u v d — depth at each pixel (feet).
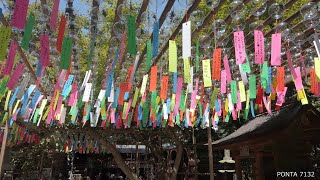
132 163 59.98
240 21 10.79
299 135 18.75
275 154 19.69
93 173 76.43
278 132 19.22
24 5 7.14
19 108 24.75
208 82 11.93
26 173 56.39
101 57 24.39
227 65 12.92
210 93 21.06
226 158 44.88
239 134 27.76
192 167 38.91
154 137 37.86
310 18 10.38
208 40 12.00
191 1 10.09
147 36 12.30
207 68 12.15
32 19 7.92
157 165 41.88
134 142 42.68
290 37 11.99
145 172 57.82
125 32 10.48
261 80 14.47
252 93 15.28
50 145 48.80
